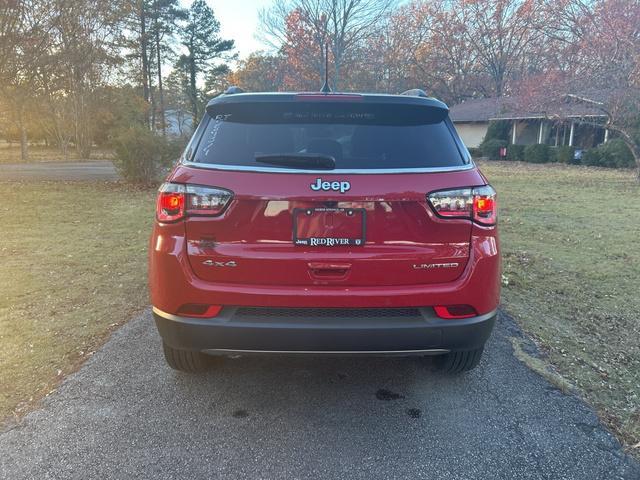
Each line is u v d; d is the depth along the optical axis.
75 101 31.48
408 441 2.61
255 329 2.50
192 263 2.55
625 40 15.47
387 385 3.21
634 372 3.43
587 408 2.93
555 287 5.29
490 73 47.72
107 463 2.41
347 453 2.51
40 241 7.28
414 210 2.52
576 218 9.70
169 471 2.36
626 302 4.86
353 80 40.06
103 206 10.87
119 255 6.49
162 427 2.71
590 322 4.33
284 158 2.54
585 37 17.00
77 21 17.53
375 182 2.50
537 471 2.38
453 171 2.61
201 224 2.52
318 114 2.83
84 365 3.40
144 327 4.07
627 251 6.92
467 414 2.86
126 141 14.94
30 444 2.54
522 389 3.15
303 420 2.80
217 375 3.31
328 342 2.52
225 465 2.41
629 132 17.41
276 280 2.51
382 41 42.16
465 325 2.58
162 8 47.16
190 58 53.50
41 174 19.19
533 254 6.72
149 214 9.84
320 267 2.50
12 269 5.75
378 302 2.50
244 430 2.69
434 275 2.56
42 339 3.81
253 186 2.49
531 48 41.16
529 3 27.38
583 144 31.39
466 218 2.56
